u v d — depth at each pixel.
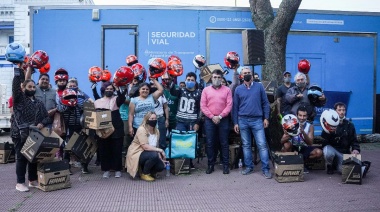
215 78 6.38
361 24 9.67
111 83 6.44
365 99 9.71
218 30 8.93
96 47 8.68
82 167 6.81
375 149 9.05
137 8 8.74
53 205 4.80
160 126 6.77
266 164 6.25
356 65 9.66
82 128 6.57
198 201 4.95
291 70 9.33
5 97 13.55
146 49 8.76
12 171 6.93
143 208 4.67
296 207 4.63
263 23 8.68
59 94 6.44
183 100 6.88
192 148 6.52
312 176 6.26
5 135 13.30
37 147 5.14
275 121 7.52
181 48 8.84
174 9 8.83
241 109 6.41
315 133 9.43
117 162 6.30
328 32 9.51
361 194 5.17
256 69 9.20
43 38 8.59
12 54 5.48
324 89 9.49
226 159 6.56
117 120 6.16
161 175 6.53
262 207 4.66
